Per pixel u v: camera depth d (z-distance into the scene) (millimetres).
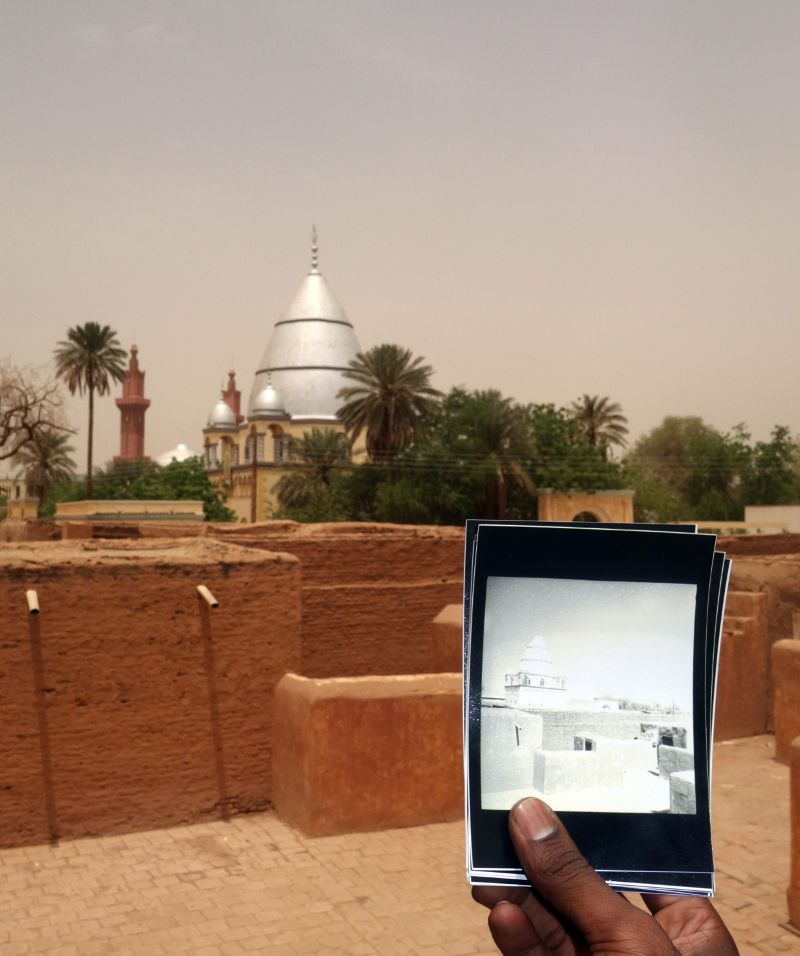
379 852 8516
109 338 55844
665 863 1738
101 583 8914
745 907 7594
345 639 13859
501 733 1771
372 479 46812
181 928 7074
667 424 73500
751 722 12734
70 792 8750
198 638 9289
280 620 9672
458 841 8789
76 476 67438
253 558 9672
